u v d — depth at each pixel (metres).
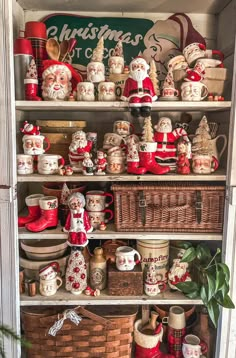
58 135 1.42
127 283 1.35
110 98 1.30
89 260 1.42
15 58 1.31
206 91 1.32
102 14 1.57
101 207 1.39
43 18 1.56
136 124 1.63
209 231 1.35
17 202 1.40
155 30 1.55
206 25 1.60
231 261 1.32
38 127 1.37
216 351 1.37
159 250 1.41
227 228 1.30
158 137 1.38
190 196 1.33
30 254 1.39
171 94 1.31
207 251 1.36
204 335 1.42
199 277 1.37
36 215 1.40
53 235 1.33
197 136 1.40
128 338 1.37
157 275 1.41
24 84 1.31
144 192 1.32
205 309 1.44
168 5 1.49
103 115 1.63
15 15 1.41
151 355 1.37
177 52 1.55
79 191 1.47
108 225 1.42
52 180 1.30
